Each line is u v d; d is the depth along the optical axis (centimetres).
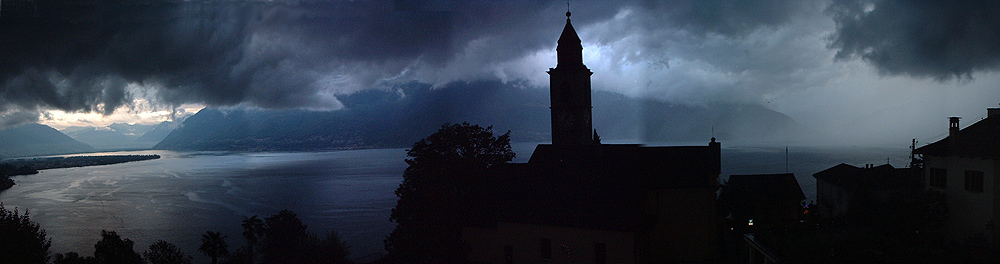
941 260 2433
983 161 3088
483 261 3988
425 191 4331
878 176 4803
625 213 3591
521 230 3828
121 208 13700
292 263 5138
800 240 2638
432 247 4103
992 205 2998
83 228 10600
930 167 3675
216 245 5478
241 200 15312
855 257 2452
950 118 3431
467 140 4616
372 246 8156
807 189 10938
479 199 4253
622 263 3481
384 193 16238
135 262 4406
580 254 3612
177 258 4628
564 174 4147
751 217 5066
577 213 3731
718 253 4194
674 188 3928
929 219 3316
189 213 12625
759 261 3195
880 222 3400
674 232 3938
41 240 4262
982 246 2955
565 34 5531
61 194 17475
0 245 3844
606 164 4097
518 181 4266
